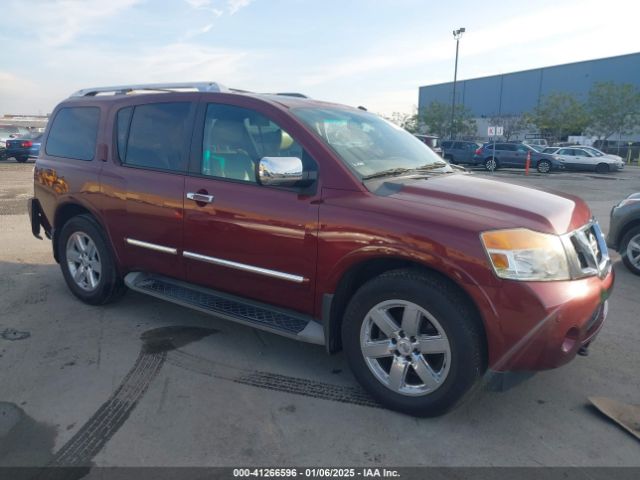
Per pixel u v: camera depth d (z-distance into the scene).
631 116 44.03
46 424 2.94
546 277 2.71
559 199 3.35
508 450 2.76
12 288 5.26
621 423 2.98
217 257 3.66
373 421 3.01
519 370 2.76
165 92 4.13
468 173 4.03
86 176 4.48
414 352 2.97
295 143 3.37
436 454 2.72
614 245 6.41
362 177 3.20
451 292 2.80
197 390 3.33
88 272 4.72
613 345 4.09
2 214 9.88
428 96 81.88
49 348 3.90
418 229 2.83
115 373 3.54
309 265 3.23
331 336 3.27
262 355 3.85
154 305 4.84
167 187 3.89
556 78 63.12
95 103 4.62
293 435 2.87
